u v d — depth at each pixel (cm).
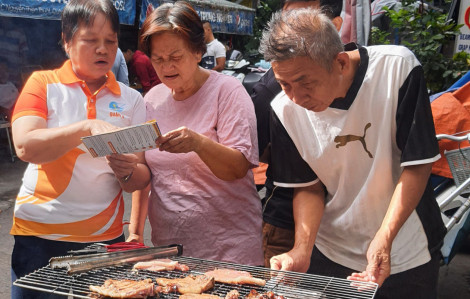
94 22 205
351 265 230
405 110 199
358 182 216
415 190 199
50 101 213
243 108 217
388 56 202
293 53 174
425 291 223
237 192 223
